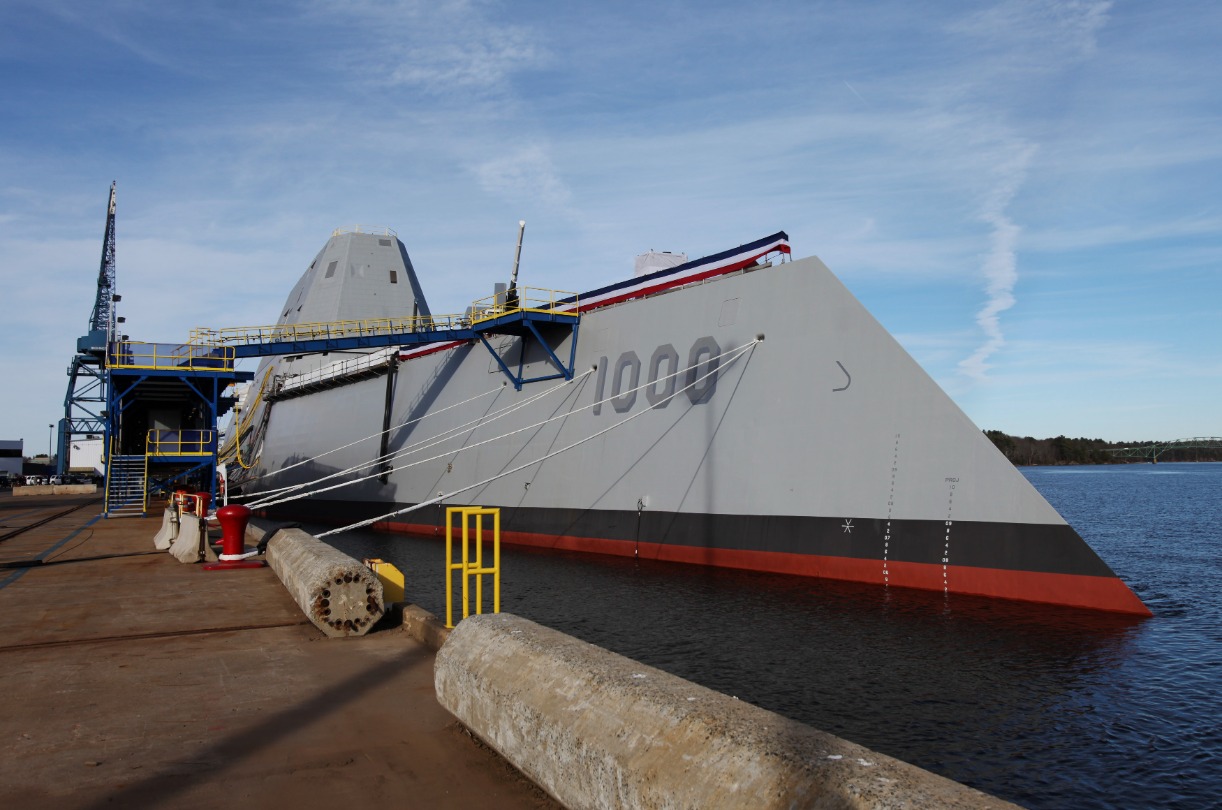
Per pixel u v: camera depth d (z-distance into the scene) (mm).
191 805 4816
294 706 6770
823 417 19141
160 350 33500
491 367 30484
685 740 3939
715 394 21578
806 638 14141
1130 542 33562
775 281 20562
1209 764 9047
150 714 6582
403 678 7602
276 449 49500
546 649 5438
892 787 3219
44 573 15266
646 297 24297
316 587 9328
